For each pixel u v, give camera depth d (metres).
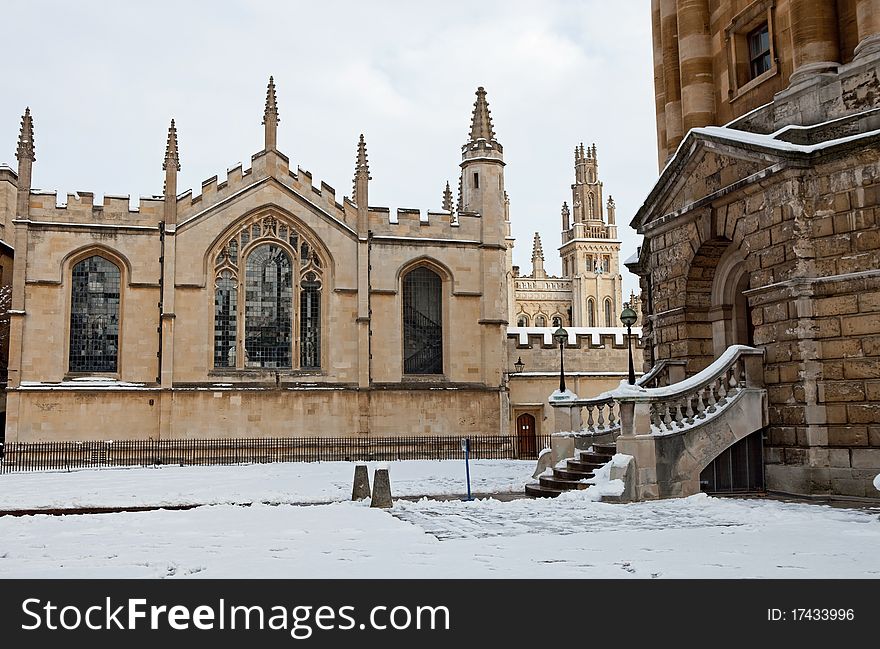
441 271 52.62
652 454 19.91
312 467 40.78
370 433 49.53
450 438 50.69
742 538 13.70
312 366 50.22
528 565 11.59
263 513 18.84
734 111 25.19
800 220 20.12
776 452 20.64
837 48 21.44
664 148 29.77
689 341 25.27
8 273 52.88
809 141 20.59
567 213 131.12
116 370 47.47
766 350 21.06
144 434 46.41
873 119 19.50
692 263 24.88
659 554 12.29
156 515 18.80
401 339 51.28
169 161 48.50
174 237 48.00
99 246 47.34
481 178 53.62
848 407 19.12
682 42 26.92
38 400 45.22
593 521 16.34
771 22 23.52
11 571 11.86
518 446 51.38
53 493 27.62
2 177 52.62
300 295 50.34
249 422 47.78
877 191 19.09
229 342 48.97
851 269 19.38
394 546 13.54
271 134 50.66
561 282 124.06
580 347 55.09
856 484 18.83
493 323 52.38
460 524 16.23
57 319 46.38
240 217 49.38
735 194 22.38
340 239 50.91
